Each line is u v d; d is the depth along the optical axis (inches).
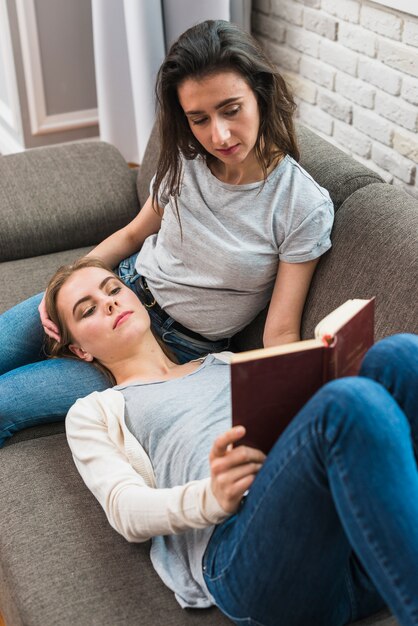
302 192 65.3
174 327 72.9
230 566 49.7
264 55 62.2
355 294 63.6
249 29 116.0
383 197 66.2
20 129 139.0
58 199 92.3
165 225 71.8
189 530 55.1
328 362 47.8
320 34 101.1
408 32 84.6
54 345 72.6
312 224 64.8
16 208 90.7
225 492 48.8
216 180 67.4
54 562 56.2
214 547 52.4
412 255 60.7
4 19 128.8
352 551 51.4
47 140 141.2
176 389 62.6
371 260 63.2
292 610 49.3
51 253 91.9
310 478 44.5
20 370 71.2
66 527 59.1
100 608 52.6
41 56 133.2
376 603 52.2
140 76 115.6
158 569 54.7
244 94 60.2
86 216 92.0
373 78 92.4
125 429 59.6
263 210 66.2
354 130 98.7
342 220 66.8
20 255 90.7
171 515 51.9
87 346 68.5
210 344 73.3
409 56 85.0
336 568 48.0
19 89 135.2
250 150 63.5
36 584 54.7
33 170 95.1
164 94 63.2
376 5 88.7
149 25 111.5
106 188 94.0
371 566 43.1
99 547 57.2
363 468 42.6
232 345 76.9
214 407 60.3
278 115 64.0
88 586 54.2
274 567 47.6
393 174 92.9
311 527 46.0
